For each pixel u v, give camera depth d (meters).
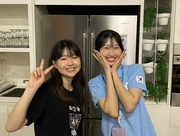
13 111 1.01
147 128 1.36
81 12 2.63
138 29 2.36
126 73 1.42
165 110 2.29
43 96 1.12
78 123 1.23
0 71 2.95
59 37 2.33
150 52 2.47
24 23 2.84
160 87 2.28
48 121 1.14
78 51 1.25
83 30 2.28
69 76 1.23
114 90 1.30
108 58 1.35
